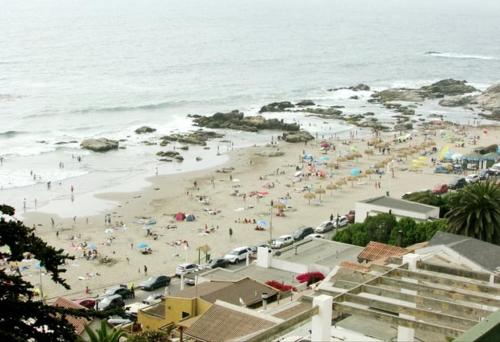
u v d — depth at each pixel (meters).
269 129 197.00
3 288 24.27
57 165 148.88
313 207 124.25
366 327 33.69
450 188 132.12
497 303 29.42
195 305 56.41
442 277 32.94
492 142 181.00
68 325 25.38
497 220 72.94
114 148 165.88
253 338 25.16
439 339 29.33
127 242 103.00
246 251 95.06
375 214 97.44
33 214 114.62
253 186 137.50
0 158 152.38
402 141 181.50
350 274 45.53
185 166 152.62
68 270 89.88
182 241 103.94
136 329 55.09
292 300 53.59
